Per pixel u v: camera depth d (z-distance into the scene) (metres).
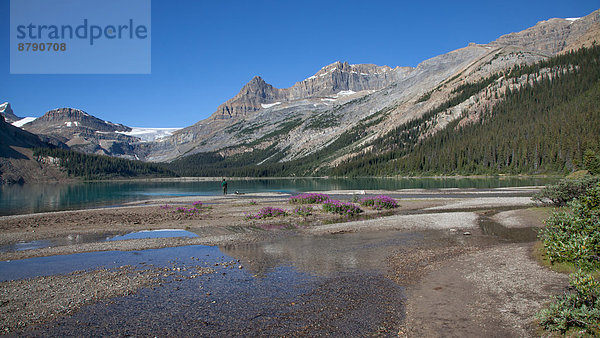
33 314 11.11
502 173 120.50
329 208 38.19
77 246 22.03
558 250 13.71
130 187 120.06
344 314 10.55
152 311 11.16
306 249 20.14
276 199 57.56
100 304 11.88
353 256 18.08
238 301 11.86
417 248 19.55
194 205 46.75
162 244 22.41
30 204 54.47
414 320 9.96
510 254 16.77
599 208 13.62
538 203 39.03
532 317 9.55
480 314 10.12
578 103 138.88
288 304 11.48
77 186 130.50
